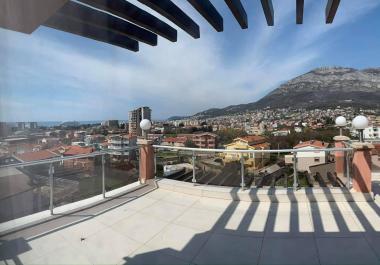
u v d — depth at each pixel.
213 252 2.39
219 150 4.05
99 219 3.11
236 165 4.04
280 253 2.34
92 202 3.60
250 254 2.35
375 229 2.69
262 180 3.96
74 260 2.25
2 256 1.12
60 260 2.24
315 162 3.93
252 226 2.90
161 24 2.86
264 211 3.30
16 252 1.17
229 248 2.46
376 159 3.97
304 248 2.40
